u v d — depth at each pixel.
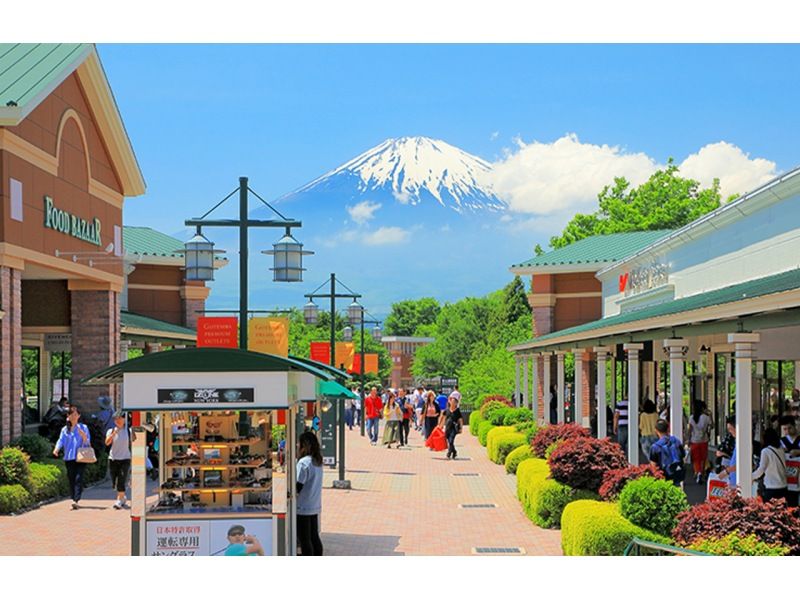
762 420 23.50
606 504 14.21
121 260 29.39
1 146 21.64
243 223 17.41
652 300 29.58
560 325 45.91
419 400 49.53
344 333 43.69
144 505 11.41
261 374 11.23
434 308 146.12
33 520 17.98
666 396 33.53
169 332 36.69
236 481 12.46
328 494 22.86
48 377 31.66
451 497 22.25
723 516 10.82
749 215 20.42
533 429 28.59
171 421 13.66
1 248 21.55
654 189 72.94
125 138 28.55
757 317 13.30
